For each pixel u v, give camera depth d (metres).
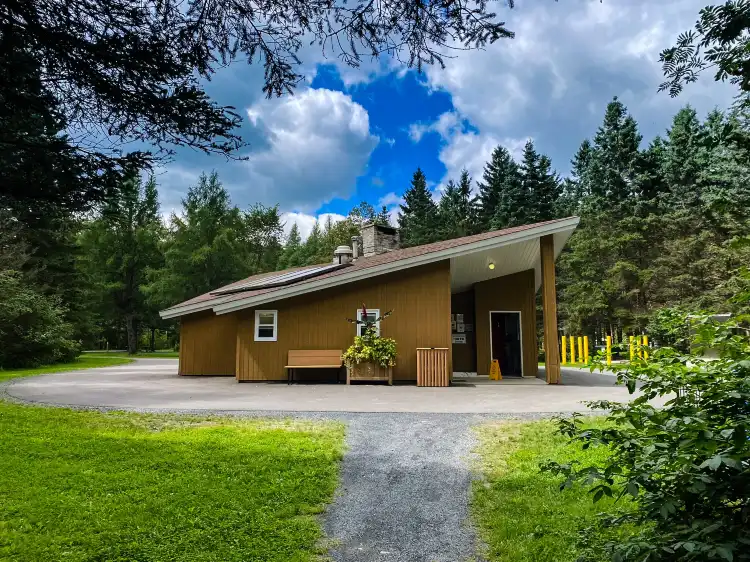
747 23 2.50
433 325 13.40
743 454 1.88
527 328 16.47
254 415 8.13
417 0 3.32
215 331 17.09
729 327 2.43
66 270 28.81
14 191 3.24
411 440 6.65
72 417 7.98
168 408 8.80
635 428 2.39
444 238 49.06
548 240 12.97
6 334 20.83
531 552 3.70
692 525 2.03
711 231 25.86
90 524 4.02
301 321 13.88
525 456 5.87
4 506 4.30
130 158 3.40
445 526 4.27
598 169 41.47
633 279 30.20
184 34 3.27
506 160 49.94
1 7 2.94
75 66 3.20
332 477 5.27
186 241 39.84
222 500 4.57
